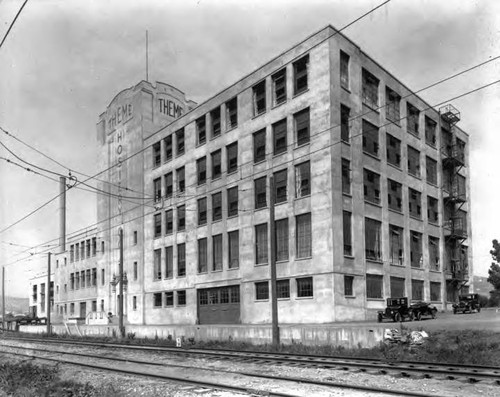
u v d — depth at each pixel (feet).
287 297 125.49
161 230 180.96
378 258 133.80
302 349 76.43
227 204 149.69
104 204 224.12
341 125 125.49
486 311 142.92
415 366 52.24
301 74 130.82
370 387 39.34
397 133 150.82
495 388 40.04
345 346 79.00
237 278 141.69
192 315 158.61
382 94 144.56
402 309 109.70
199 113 166.20
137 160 200.54
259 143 140.87
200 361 65.46
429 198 165.58
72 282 258.78
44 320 241.55
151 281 183.21
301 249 124.36
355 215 125.29
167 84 211.61
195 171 165.37
